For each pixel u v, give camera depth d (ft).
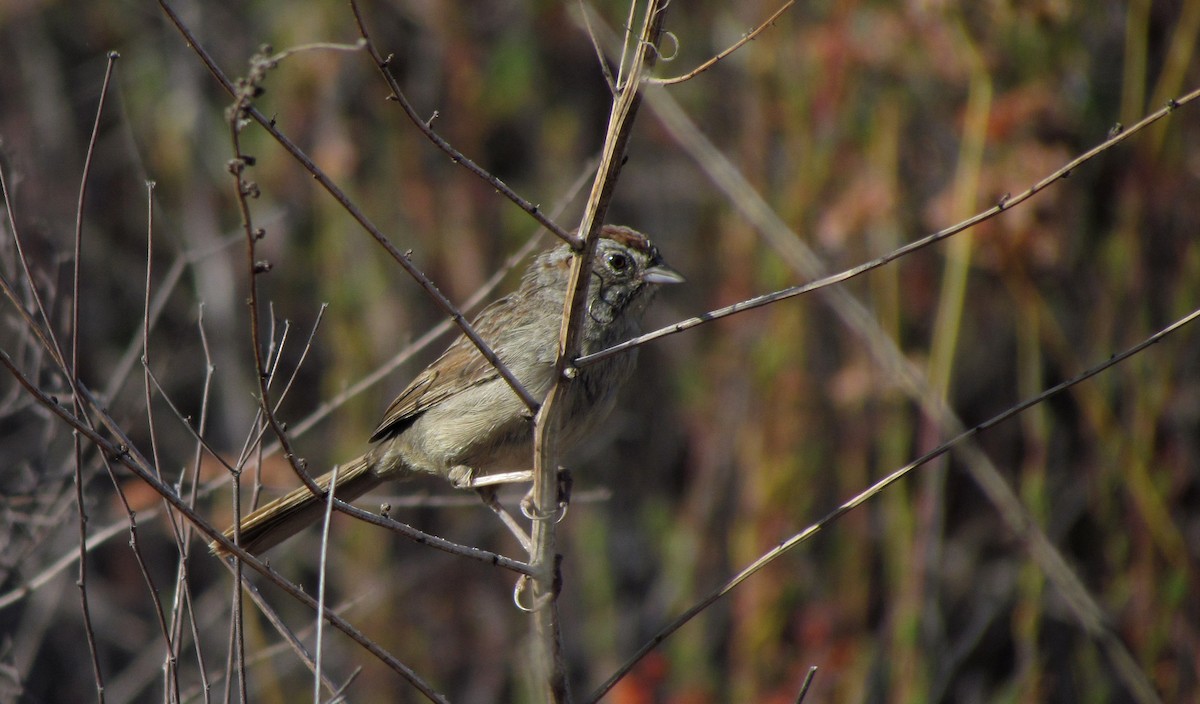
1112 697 38.42
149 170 47.29
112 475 17.78
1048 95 35.81
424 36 48.06
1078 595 33.65
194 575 44.27
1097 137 37.63
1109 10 39.50
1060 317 39.19
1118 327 37.17
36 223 26.76
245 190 14.19
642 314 27.35
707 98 46.96
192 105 47.55
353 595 42.11
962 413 42.11
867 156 39.06
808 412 39.70
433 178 46.88
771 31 40.47
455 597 44.70
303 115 45.85
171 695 18.83
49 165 45.55
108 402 26.30
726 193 38.81
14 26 47.55
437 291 16.58
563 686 18.54
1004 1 35.40
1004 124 35.50
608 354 17.53
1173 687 35.94
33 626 41.34
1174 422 37.32
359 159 46.16
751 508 40.01
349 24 46.55
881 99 38.37
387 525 16.89
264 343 44.96
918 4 36.14
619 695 38.93
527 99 48.75
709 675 41.04
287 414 45.65
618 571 46.62
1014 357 41.81
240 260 46.57
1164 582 36.47
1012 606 41.47
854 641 38.47
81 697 41.50
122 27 49.26
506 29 48.93
